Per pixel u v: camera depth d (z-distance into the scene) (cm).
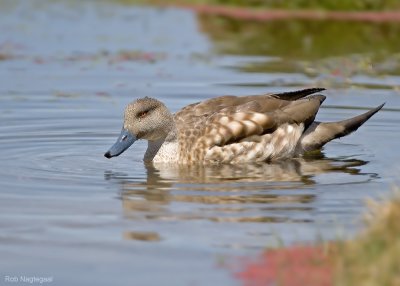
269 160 1485
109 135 1625
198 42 2645
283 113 1493
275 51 2491
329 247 987
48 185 1294
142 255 1002
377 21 2933
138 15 3219
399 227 946
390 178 1330
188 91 1958
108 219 1128
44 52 2458
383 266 877
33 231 1085
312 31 2792
